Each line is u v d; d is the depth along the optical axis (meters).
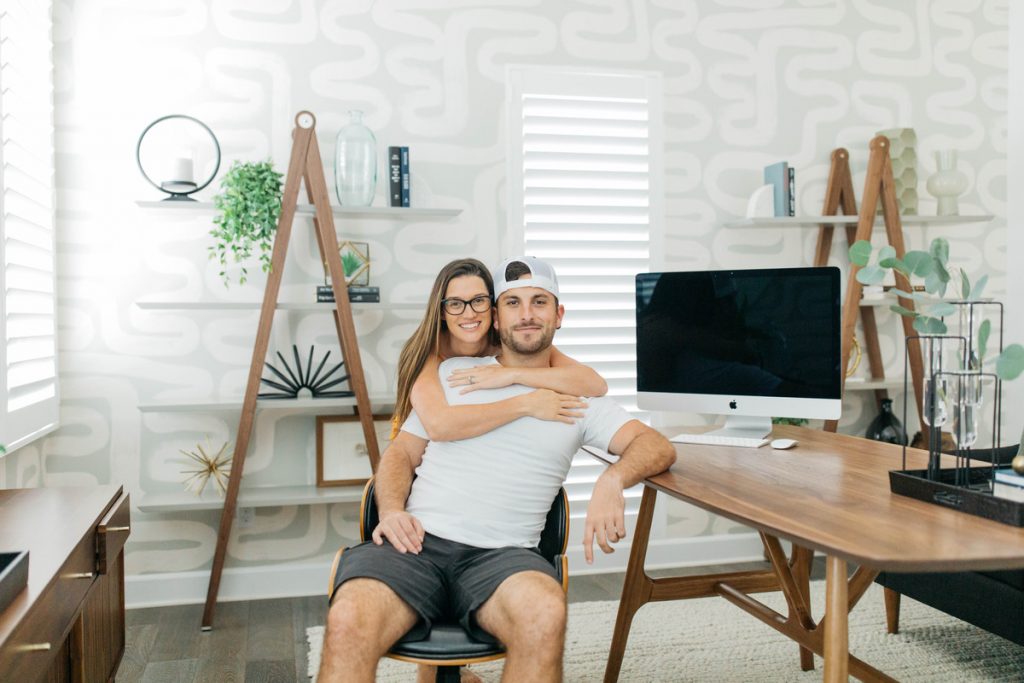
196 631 2.94
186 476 3.26
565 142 3.60
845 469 2.04
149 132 3.19
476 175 3.51
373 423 3.19
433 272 3.47
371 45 3.41
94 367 3.19
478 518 1.94
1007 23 4.11
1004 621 2.12
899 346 4.00
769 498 1.71
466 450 2.01
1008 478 1.59
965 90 4.07
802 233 3.85
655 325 2.64
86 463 3.20
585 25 3.61
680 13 3.71
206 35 3.26
